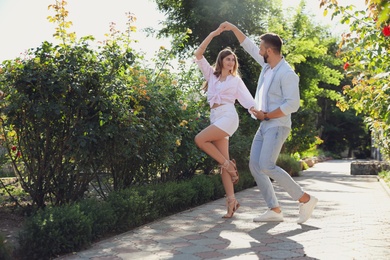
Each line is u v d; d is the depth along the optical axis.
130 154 5.39
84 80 4.91
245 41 5.32
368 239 4.07
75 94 4.97
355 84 5.74
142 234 4.41
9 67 4.94
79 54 5.05
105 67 5.10
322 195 7.52
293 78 4.62
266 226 4.71
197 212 5.70
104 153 5.31
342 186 9.32
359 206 6.16
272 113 4.62
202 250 3.73
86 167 5.20
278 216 4.94
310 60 19.86
